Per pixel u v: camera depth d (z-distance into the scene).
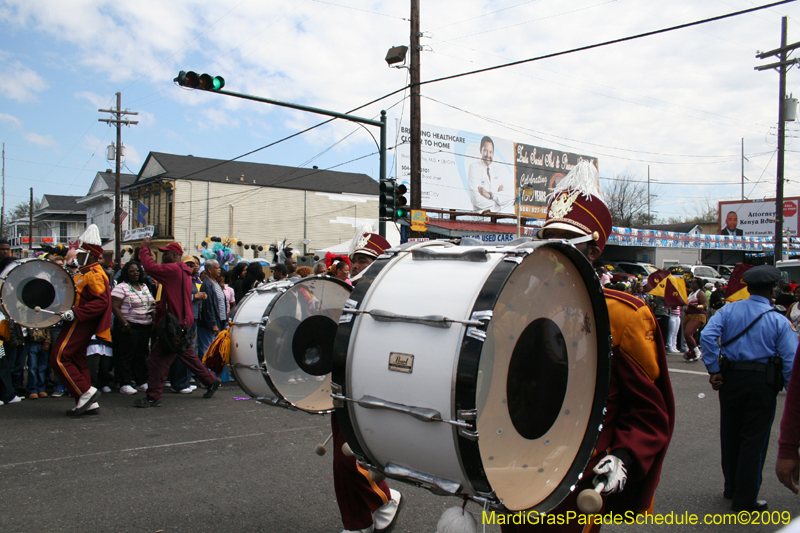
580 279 2.06
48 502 3.77
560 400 1.98
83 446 4.98
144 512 3.65
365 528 3.07
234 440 5.29
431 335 1.74
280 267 7.88
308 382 3.22
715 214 61.56
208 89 10.33
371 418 1.89
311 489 4.11
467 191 25.05
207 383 7.02
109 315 6.13
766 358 3.87
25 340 6.84
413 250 2.12
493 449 1.72
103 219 47.44
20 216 79.00
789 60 21.38
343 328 2.00
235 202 35.38
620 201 50.91
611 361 2.13
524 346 1.84
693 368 10.89
